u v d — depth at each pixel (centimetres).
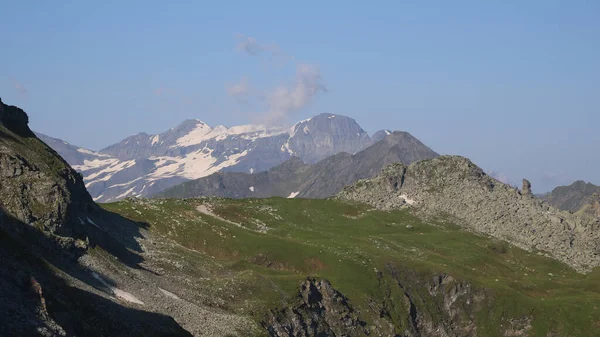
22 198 12744
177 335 11250
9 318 8119
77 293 10562
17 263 9969
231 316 14125
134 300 12100
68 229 13288
